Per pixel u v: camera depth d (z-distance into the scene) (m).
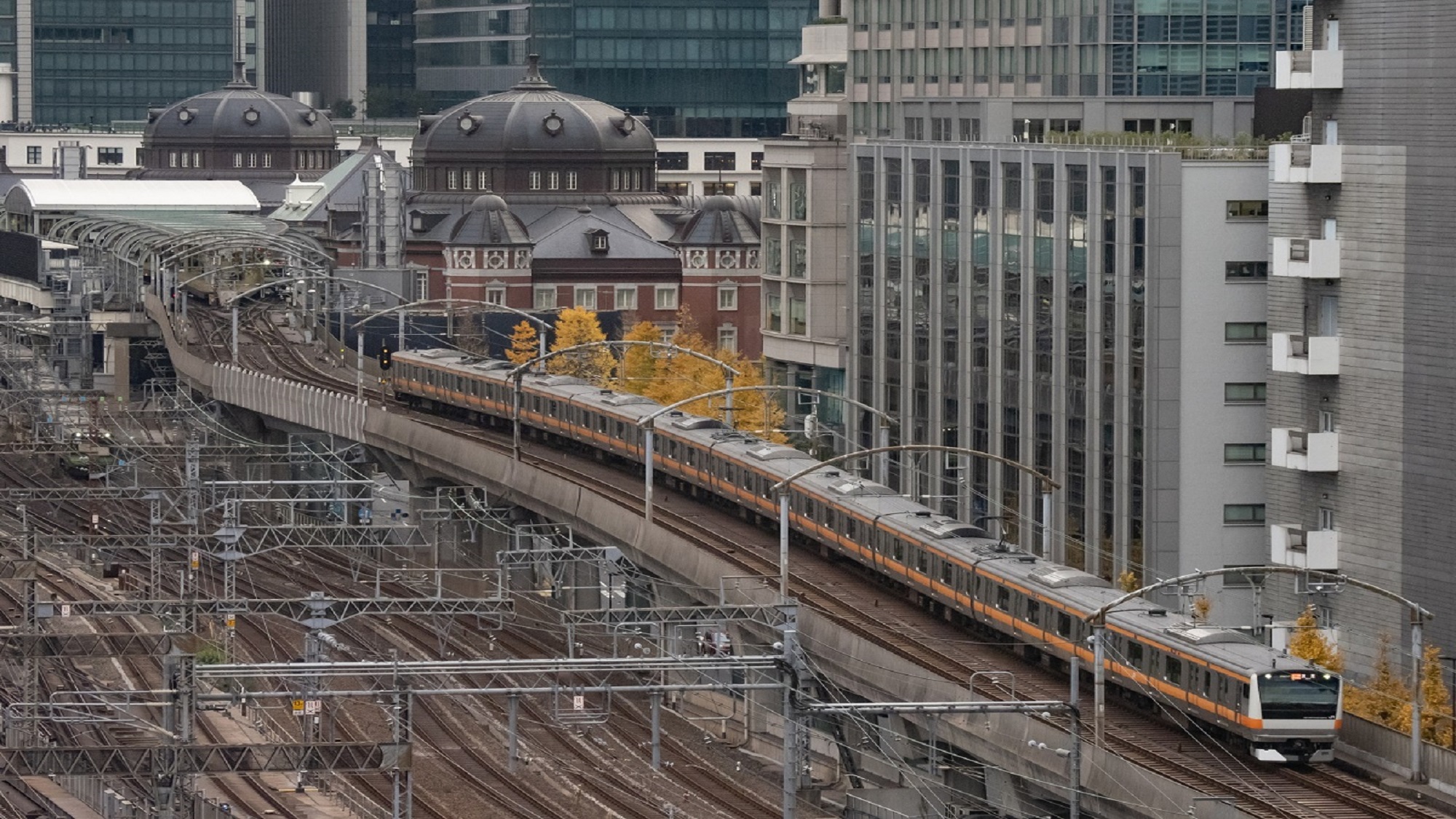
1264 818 191.38
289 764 198.75
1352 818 193.88
